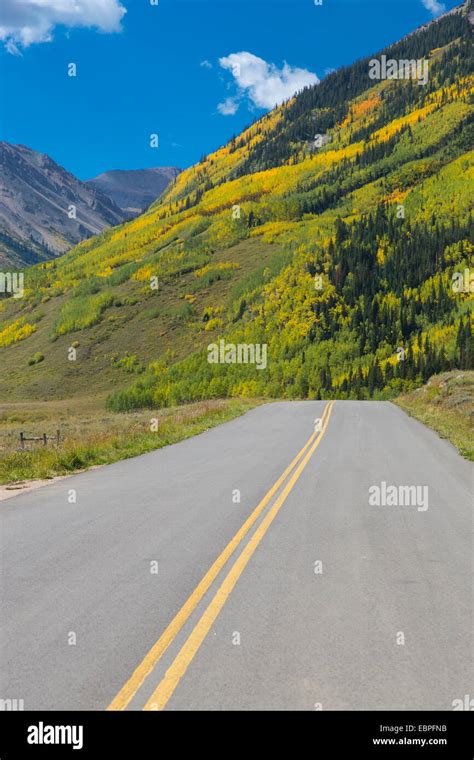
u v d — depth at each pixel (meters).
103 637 4.72
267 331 151.50
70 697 3.79
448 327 137.25
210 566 6.68
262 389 126.88
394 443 19.78
